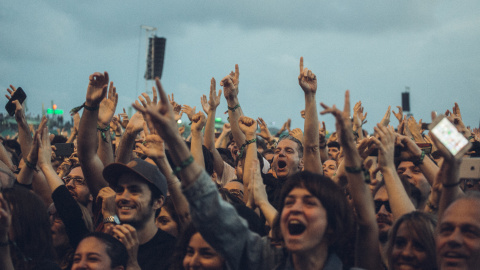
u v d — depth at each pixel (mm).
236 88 5719
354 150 2953
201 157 4875
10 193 3486
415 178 4625
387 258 3291
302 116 7074
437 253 2803
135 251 3758
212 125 5832
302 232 2721
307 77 4371
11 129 16672
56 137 7781
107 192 4430
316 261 2758
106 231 3998
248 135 5027
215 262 3184
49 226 3578
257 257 2949
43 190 5074
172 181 3895
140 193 4148
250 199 4148
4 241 3158
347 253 2979
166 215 4539
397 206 3316
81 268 3480
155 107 2771
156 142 3861
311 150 4332
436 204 3492
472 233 2699
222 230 2812
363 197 2963
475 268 2688
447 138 3055
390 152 3414
